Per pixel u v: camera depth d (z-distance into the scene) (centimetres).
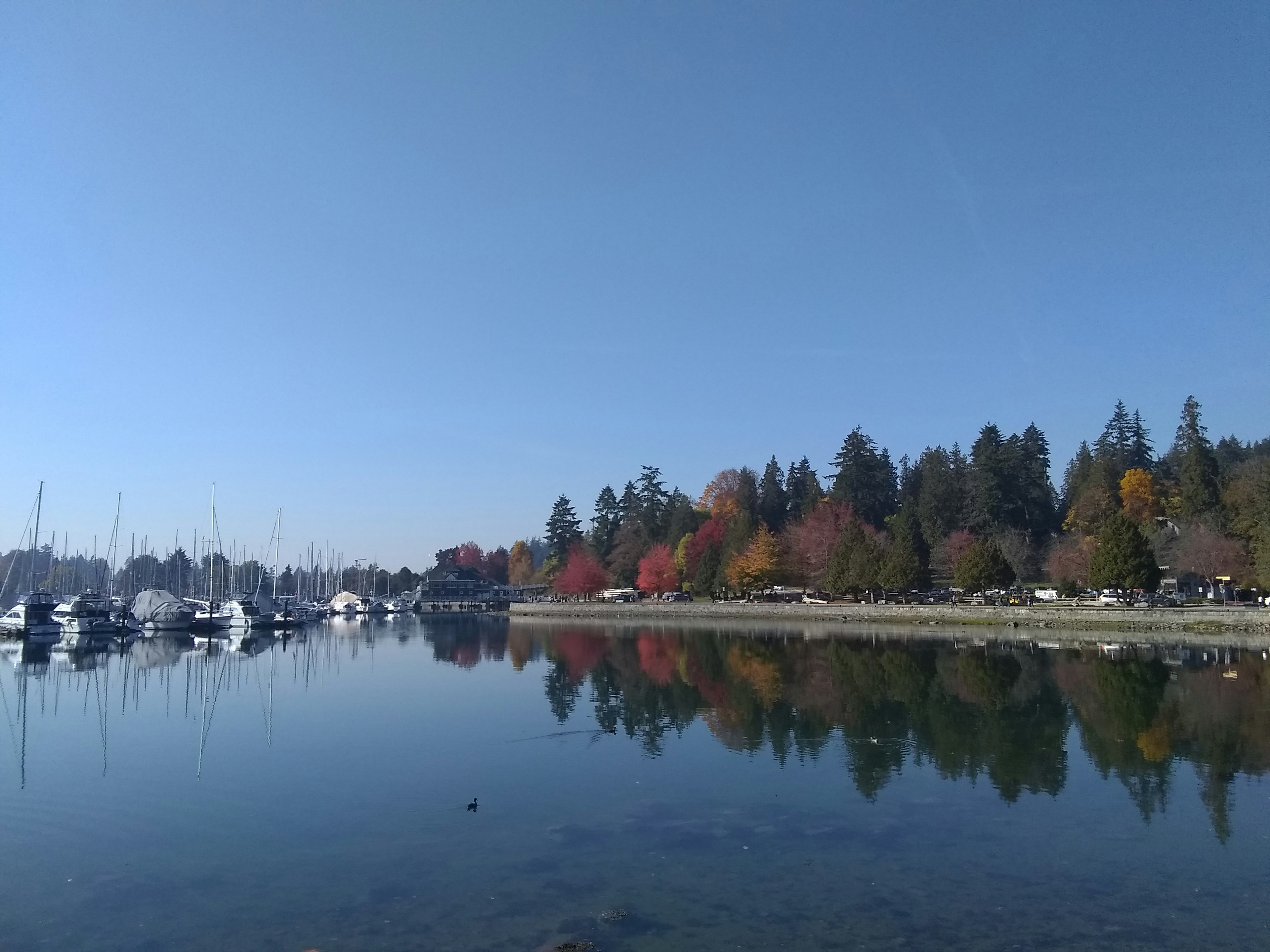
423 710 3194
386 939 1241
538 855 1582
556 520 15750
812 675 4150
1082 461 11912
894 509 11794
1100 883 1441
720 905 1358
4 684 4094
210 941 1238
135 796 1994
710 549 11206
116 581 13088
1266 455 10412
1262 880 1452
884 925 1283
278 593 17788
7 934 1261
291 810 1875
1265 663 4256
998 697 3328
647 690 3703
